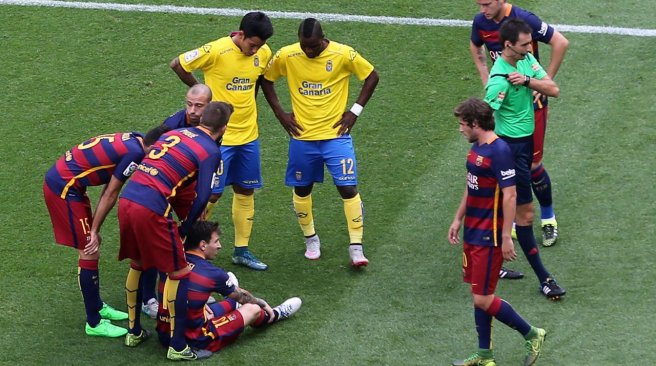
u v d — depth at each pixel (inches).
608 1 1824.6
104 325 1157.1
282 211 1401.3
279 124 1579.7
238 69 1246.9
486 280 1050.7
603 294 1192.2
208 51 1243.2
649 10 1792.6
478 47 1327.5
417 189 1424.7
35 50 1749.5
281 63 1262.3
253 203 1301.7
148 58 1726.1
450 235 1091.9
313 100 1256.8
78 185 1120.8
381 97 1620.3
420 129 1546.5
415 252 1300.4
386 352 1107.9
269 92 1282.0
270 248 1328.7
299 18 1812.3
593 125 1518.2
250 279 1263.5
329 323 1165.1
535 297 1202.0
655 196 1360.7
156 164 1080.8
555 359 1083.3
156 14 1839.3
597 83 1611.7
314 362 1094.4
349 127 1267.2
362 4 1852.9
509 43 1160.2
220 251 1330.0
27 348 1132.5
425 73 1668.3
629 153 1451.8
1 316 1187.3
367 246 1316.4
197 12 1841.8
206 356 1107.9
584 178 1411.2
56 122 1578.5
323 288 1238.3
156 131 1121.4
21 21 1827.0
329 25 1792.6
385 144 1519.4
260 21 1214.9
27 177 1457.9
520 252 1294.3
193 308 1095.0
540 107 1237.7
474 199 1051.3
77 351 1128.8
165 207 1071.6
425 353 1103.6
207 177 1084.5
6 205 1398.9
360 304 1202.0
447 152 1494.8
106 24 1815.9
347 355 1104.8
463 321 1160.2
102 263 1295.5
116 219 1380.4
